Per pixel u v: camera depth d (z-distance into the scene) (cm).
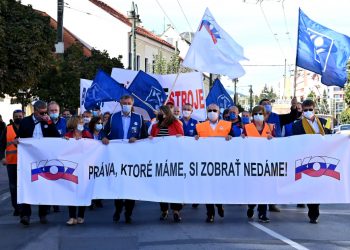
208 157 913
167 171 909
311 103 937
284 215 1011
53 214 1038
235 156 915
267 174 914
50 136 912
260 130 937
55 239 786
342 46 1138
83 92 1527
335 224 902
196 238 779
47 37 1816
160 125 952
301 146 914
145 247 726
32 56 1655
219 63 1121
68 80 2205
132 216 1000
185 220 948
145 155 908
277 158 916
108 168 904
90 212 1062
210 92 1444
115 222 924
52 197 887
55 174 888
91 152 899
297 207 1138
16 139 884
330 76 1140
